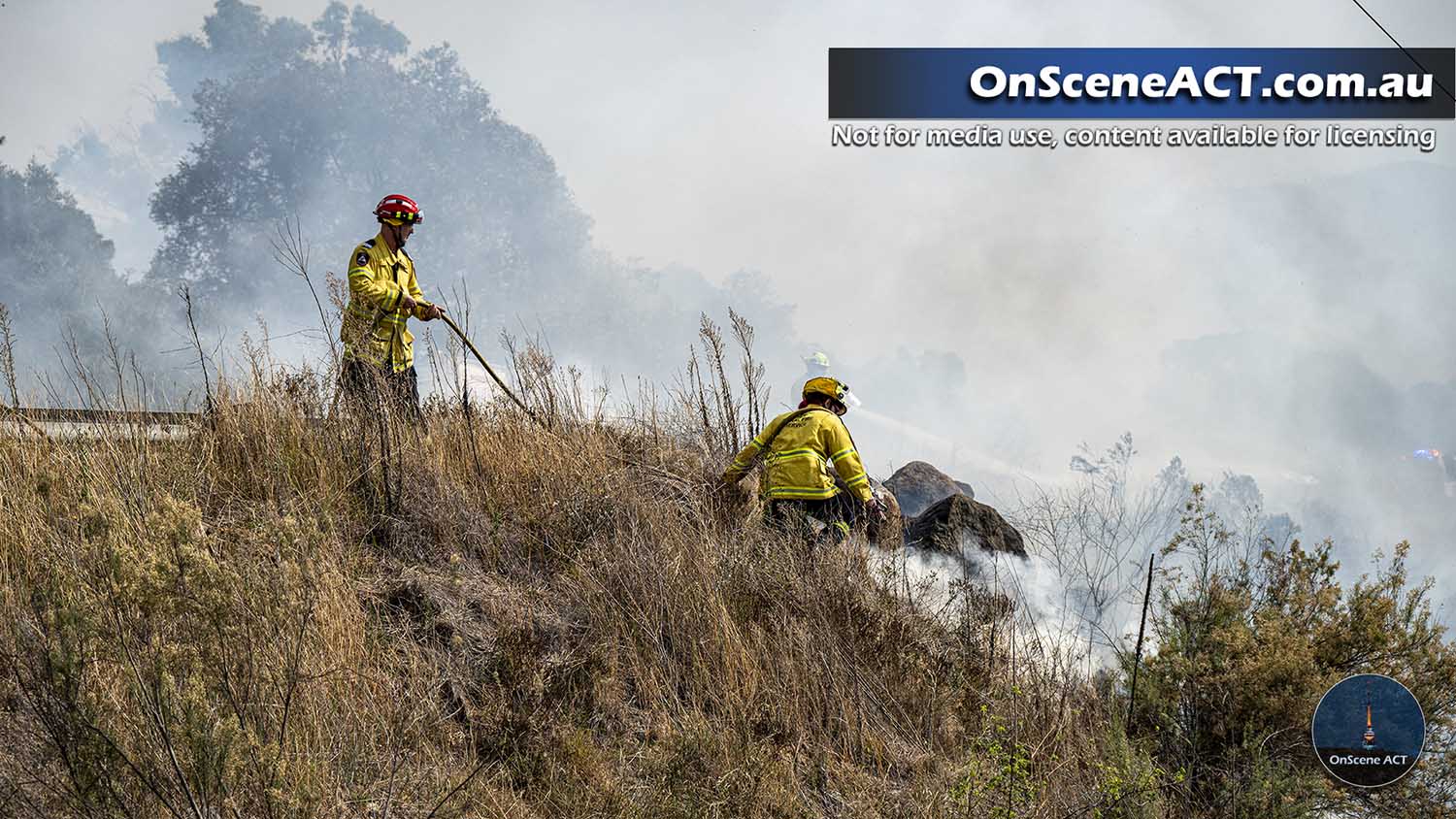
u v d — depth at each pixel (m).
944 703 5.01
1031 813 4.29
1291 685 5.00
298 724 3.79
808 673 4.90
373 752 3.89
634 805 4.11
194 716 3.40
